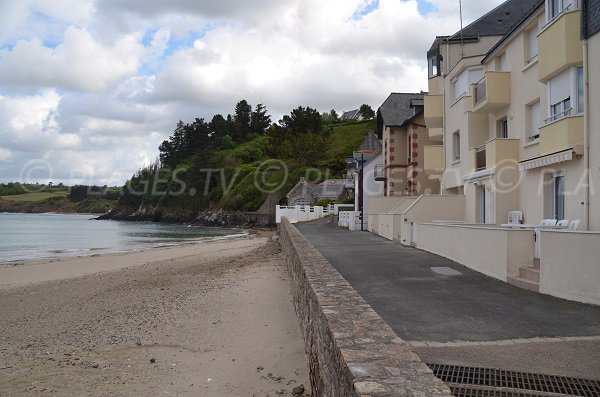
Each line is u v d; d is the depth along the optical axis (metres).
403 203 23.80
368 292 9.53
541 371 5.09
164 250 35.28
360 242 20.91
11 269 24.38
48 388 7.26
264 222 80.94
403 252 16.56
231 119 146.75
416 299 8.85
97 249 39.06
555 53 12.86
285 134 105.81
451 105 22.88
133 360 8.48
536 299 8.74
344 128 120.50
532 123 16.06
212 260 25.75
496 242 11.07
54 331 10.97
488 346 5.95
